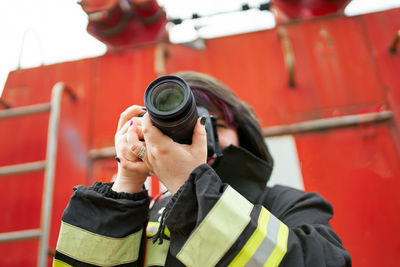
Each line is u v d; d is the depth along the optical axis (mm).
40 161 1966
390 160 1741
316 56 2072
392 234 1566
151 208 1085
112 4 2291
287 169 1792
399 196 1645
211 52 2195
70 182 1919
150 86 725
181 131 728
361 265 1531
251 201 950
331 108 1913
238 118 1120
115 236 788
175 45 2244
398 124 1809
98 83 2186
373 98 1908
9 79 2258
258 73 2074
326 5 2270
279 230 699
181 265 816
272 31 2195
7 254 1746
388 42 2031
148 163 798
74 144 2018
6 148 2016
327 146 1819
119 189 853
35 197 1870
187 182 686
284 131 1886
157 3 2346
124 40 2398
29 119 2088
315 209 903
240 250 645
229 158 973
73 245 789
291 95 1980
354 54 2041
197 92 1071
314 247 679
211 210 655
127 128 875
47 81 2225
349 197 1676
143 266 866
